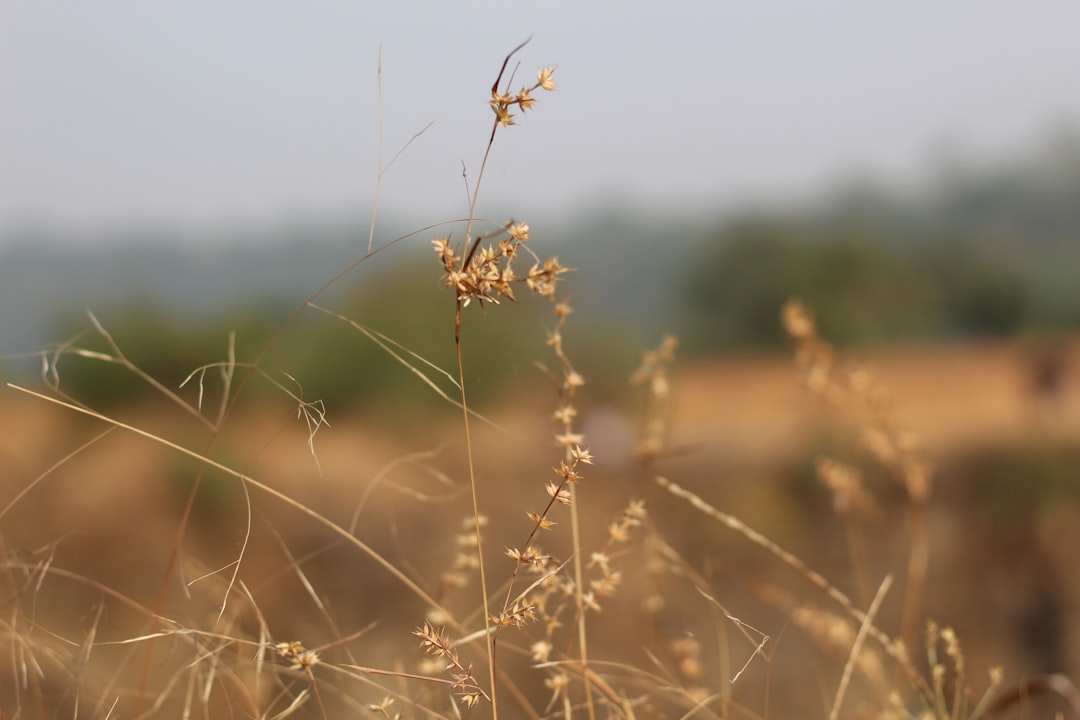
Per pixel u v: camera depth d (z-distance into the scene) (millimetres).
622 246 34281
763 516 6074
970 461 6801
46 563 1455
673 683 1713
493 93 1035
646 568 1878
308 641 1929
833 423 6863
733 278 27250
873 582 5562
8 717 1380
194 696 1596
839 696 1700
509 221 1052
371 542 4785
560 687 1397
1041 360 9711
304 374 9031
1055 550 5695
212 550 4551
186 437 5430
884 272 25609
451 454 5688
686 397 11617
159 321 9648
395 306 9234
